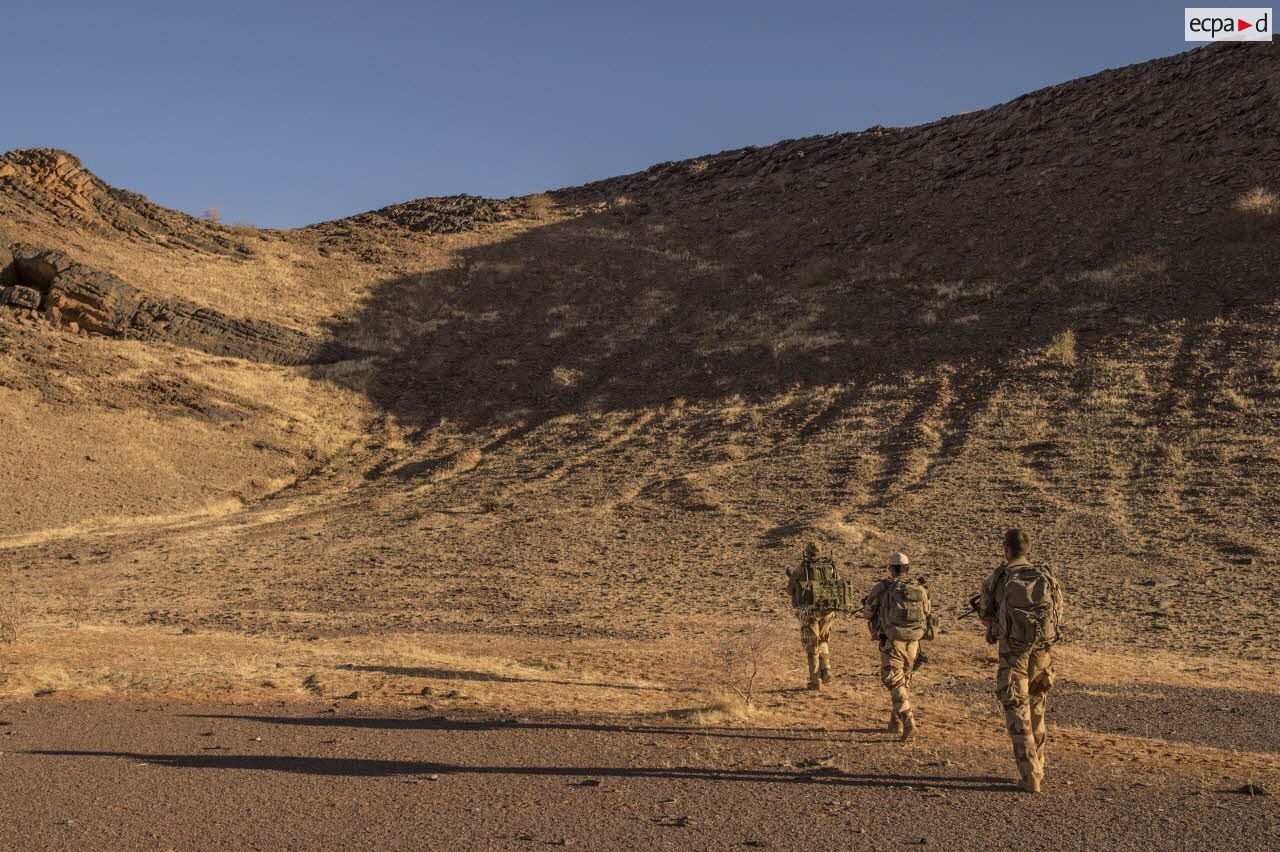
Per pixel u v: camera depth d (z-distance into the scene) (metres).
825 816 5.04
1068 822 4.92
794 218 75.25
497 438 42.53
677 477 32.38
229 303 56.41
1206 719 8.88
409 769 6.14
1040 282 47.53
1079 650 14.18
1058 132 72.62
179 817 5.00
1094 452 28.52
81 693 9.23
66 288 47.66
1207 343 35.25
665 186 99.44
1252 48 71.12
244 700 8.94
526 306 63.72
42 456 34.34
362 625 17.25
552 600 20.09
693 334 52.88
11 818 4.94
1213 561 20.05
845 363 42.84
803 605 10.48
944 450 31.05
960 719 8.48
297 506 34.81
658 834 4.72
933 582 20.17
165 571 24.23
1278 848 4.47
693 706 8.91
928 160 79.62
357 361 53.56
